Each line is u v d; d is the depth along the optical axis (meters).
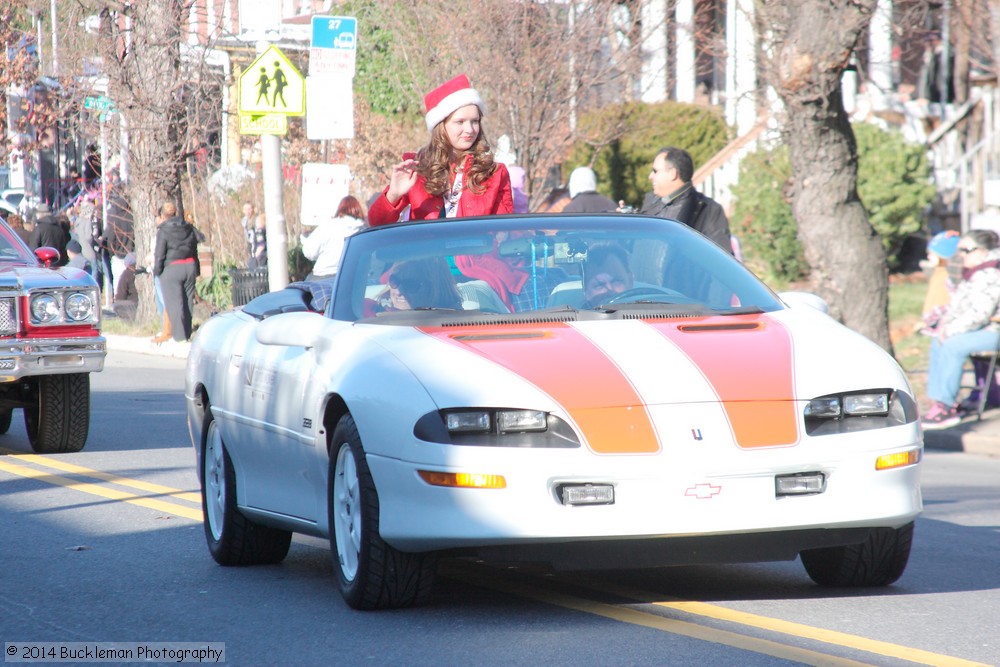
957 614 19.64
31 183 108.06
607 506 17.97
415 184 24.80
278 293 25.14
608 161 79.38
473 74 62.97
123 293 89.94
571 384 18.58
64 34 77.69
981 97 79.50
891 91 83.31
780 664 16.92
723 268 22.75
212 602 21.41
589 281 21.98
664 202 34.31
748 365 19.17
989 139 77.50
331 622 19.53
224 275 80.50
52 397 39.12
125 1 74.75
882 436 18.91
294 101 55.38
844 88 83.50
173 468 36.78
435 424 18.41
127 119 77.12
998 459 40.50
